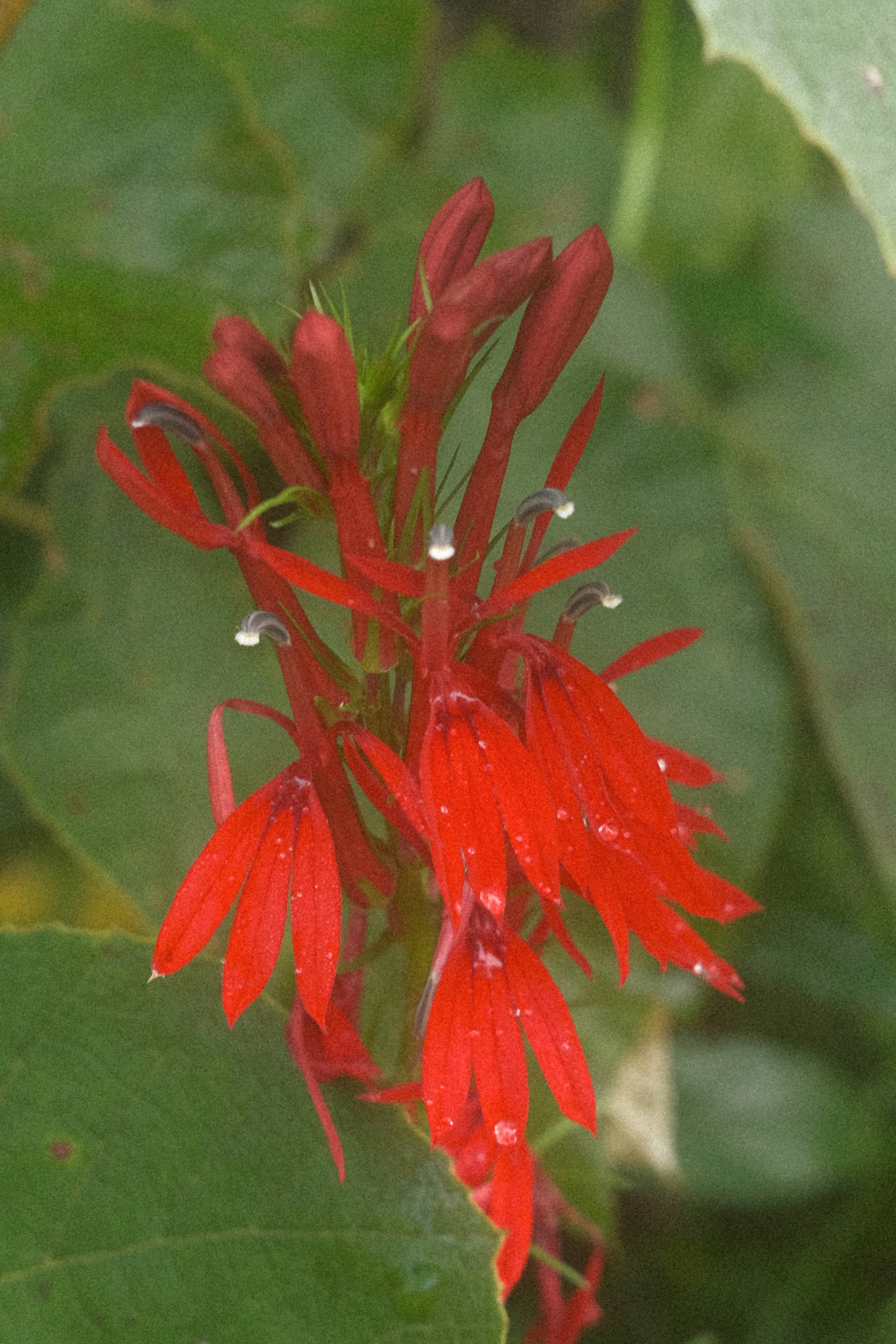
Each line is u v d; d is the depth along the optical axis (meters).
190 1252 0.33
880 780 0.45
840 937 0.50
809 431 0.48
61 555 0.42
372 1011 0.36
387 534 0.33
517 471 0.44
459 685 0.32
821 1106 0.47
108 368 0.42
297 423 0.33
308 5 0.51
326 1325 0.33
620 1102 0.45
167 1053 0.34
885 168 0.33
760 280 0.53
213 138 0.43
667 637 0.34
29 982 0.34
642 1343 0.46
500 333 0.43
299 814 0.32
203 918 0.31
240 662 0.41
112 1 0.44
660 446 0.45
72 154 0.43
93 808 0.41
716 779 0.34
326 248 0.49
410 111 0.52
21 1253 0.33
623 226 0.52
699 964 0.33
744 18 0.33
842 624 0.46
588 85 0.57
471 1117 0.35
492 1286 0.34
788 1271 0.48
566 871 0.33
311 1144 0.34
